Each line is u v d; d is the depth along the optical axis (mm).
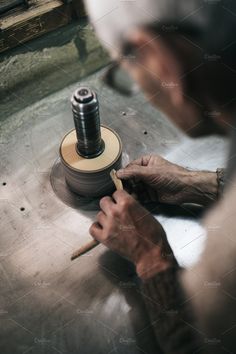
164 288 1373
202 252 1479
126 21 2014
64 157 1446
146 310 1372
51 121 1798
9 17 1811
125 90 1876
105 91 1874
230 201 1478
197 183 1446
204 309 1354
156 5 2045
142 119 1797
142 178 1433
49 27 1923
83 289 1426
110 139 1481
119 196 1367
